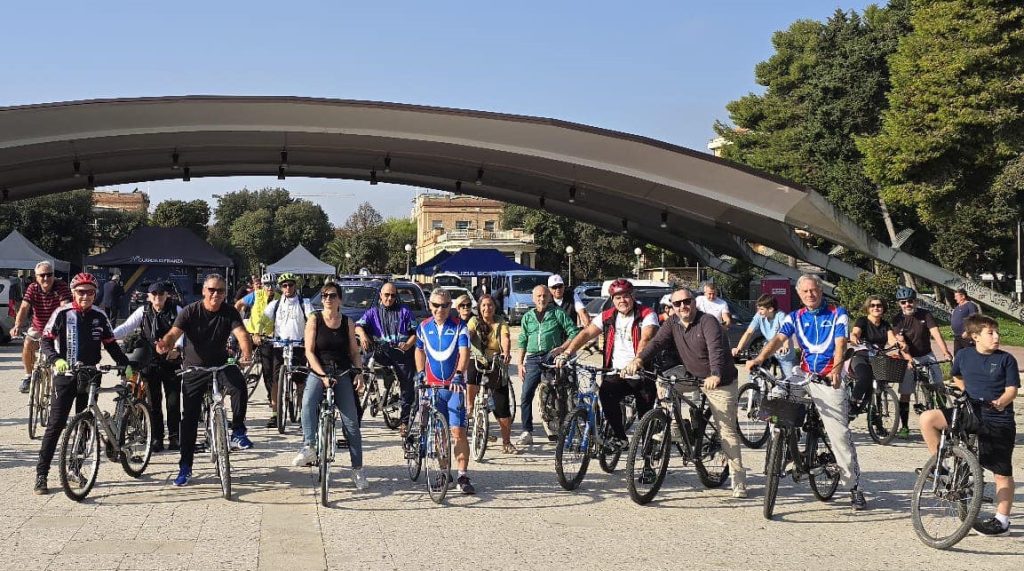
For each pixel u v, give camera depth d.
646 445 7.42
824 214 19.34
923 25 28.78
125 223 68.75
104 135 16.88
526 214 78.62
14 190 24.14
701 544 6.15
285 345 10.88
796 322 7.52
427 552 5.79
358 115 17.62
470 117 17.80
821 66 41.72
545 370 9.91
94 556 5.51
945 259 41.06
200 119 17.20
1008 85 26.98
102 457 8.98
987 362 6.38
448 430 7.29
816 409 7.49
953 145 28.20
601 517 6.91
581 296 31.94
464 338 7.77
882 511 7.28
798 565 5.68
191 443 7.76
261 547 5.80
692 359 7.79
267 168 24.95
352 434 7.73
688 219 26.00
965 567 5.70
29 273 38.16
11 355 21.98
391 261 107.25
